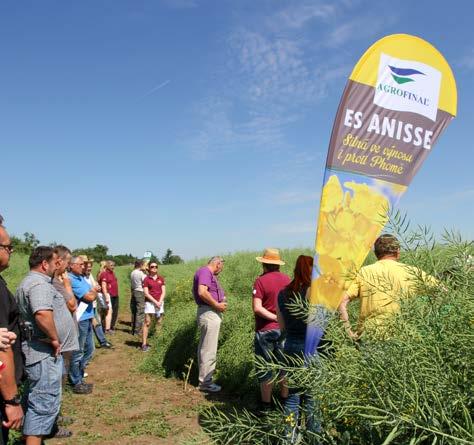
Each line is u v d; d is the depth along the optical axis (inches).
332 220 117.0
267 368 72.8
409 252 66.4
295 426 63.4
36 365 146.5
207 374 251.6
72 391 254.2
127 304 772.6
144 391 257.4
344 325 68.9
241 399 235.6
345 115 122.4
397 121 127.9
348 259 115.3
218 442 71.4
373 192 123.1
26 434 146.2
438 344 54.6
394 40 128.0
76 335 190.9
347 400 54.0
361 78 124.0
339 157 120.5
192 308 334.0
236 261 540.7
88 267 382.0
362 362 56.2
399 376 52.7
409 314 61.6
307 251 533.0
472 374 52.1
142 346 375.2
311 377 62.4
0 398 113.1
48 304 147.8
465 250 63.8
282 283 194.4
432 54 132.6
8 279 627.5
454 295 59.7
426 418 46.1
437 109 133.9
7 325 118.0
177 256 2102.6
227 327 286.7
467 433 43.7
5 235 117.6
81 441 185.9
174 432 193.2
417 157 131.5
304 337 143.7
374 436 54.4
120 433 194.1
